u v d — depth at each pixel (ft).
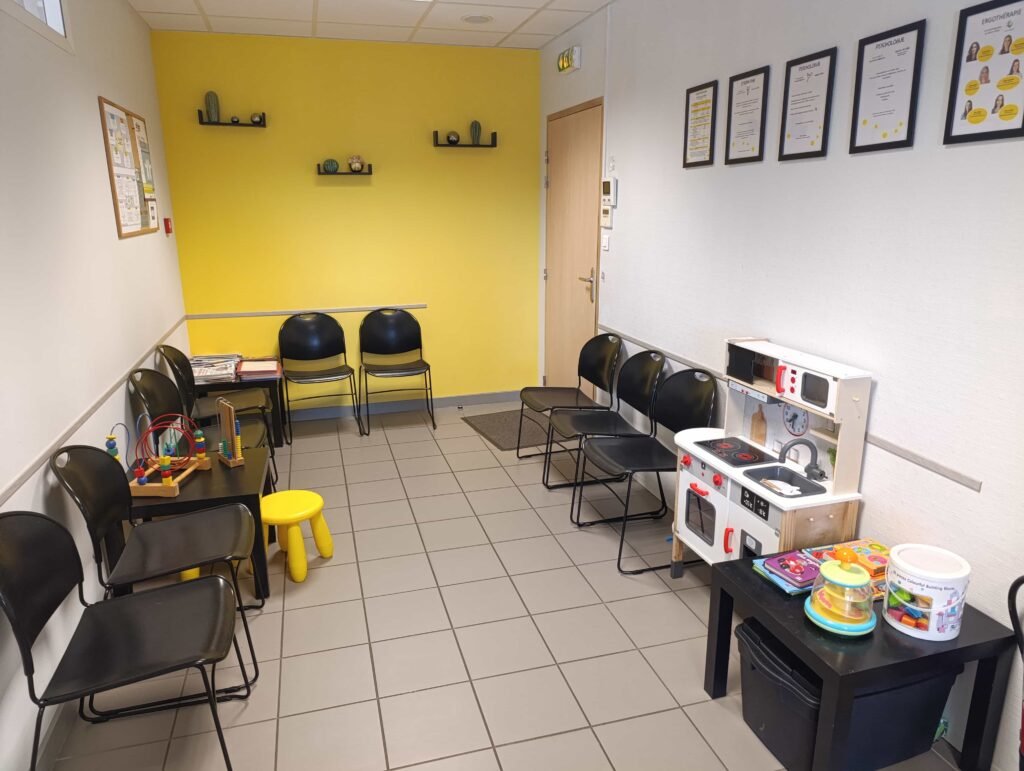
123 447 9.35
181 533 7.38
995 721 5.89
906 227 6.54
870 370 7.07
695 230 10.14
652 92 11.07
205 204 14.70
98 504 6.95
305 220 15.35
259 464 9.07
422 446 14.58
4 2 6.51
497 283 17.10
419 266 16.40
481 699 7.07
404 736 6.58
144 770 6.20
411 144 15.66
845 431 6.97
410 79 15.33
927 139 6.23
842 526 7.24
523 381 17.95
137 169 11.32
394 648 7.89
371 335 15.97
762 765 6.24
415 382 17.03
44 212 7.24
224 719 6.79
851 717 5.58
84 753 6.38
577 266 14.79
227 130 14.48
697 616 8.50
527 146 16.48
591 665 7.59
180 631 5.81
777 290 8.45
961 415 6.11
